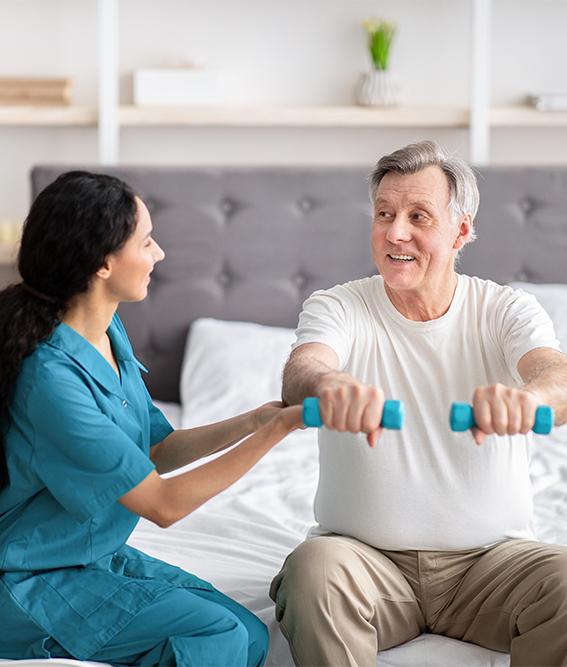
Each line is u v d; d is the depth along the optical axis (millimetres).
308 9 4160
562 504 2598
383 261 1963
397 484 1933
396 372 1981
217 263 3861
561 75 4234
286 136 4234
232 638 1750
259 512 2561
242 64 4172
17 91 3982
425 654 1896
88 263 1754
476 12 3994
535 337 1923
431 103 4219
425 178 1952
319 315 1984
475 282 2051
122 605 1760
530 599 1820
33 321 1760
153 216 3842
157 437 2080
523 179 3904
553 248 3912
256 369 3551
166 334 3865
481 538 1952
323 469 2018
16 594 1742
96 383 1811
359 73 4195
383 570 1898
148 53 4145
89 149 4203
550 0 4195
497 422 1624
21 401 1743
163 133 4211
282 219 3861
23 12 4098
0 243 3963
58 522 1791
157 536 2410
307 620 1775
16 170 4199
